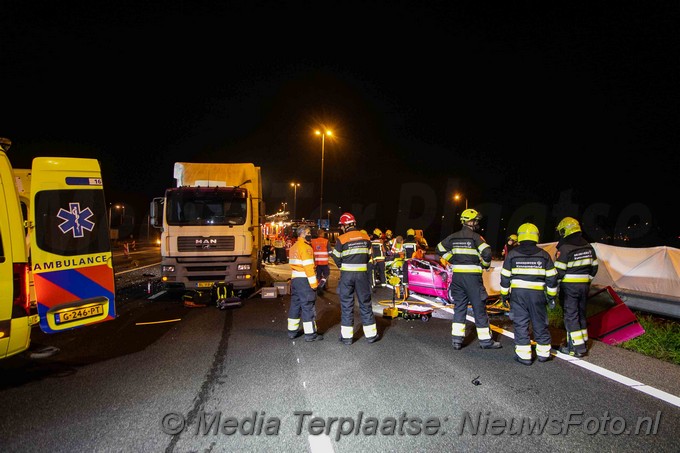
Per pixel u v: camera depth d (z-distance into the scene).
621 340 6.32
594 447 3.35
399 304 8.86
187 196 9.98
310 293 6.49
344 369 5.14
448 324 7.73
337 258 6.38
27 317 4.37
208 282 9.83
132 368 5.23
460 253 6.04
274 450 3.29
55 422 3.76
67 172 4.90
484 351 5.95
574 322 5.76
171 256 9.78
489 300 9.78
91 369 5.19
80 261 4.92
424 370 5.11
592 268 5.76
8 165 4.37
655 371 5.10
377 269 13.38
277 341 6.50
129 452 3.25
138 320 8.11
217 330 7.25
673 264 8.17
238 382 4.72
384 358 5.60
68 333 7.06
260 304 9.94
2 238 4.17
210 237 9.85
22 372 5.08
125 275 16.47
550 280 5.31
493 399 4.25
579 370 5.13
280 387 4.57
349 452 3.26
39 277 4.56
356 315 8.66
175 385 4.64
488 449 3.31
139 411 3.98
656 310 7.01
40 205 4.65
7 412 3.96
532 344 6.39
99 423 3.73
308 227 6.80
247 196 10.21
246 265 10.07
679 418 3.84
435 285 10.29
